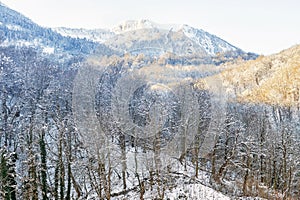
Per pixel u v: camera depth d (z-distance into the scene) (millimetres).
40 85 55062
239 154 44188
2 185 27188
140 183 33688
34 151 32812
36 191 30281
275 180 48031
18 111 49562
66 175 40156
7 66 59938
